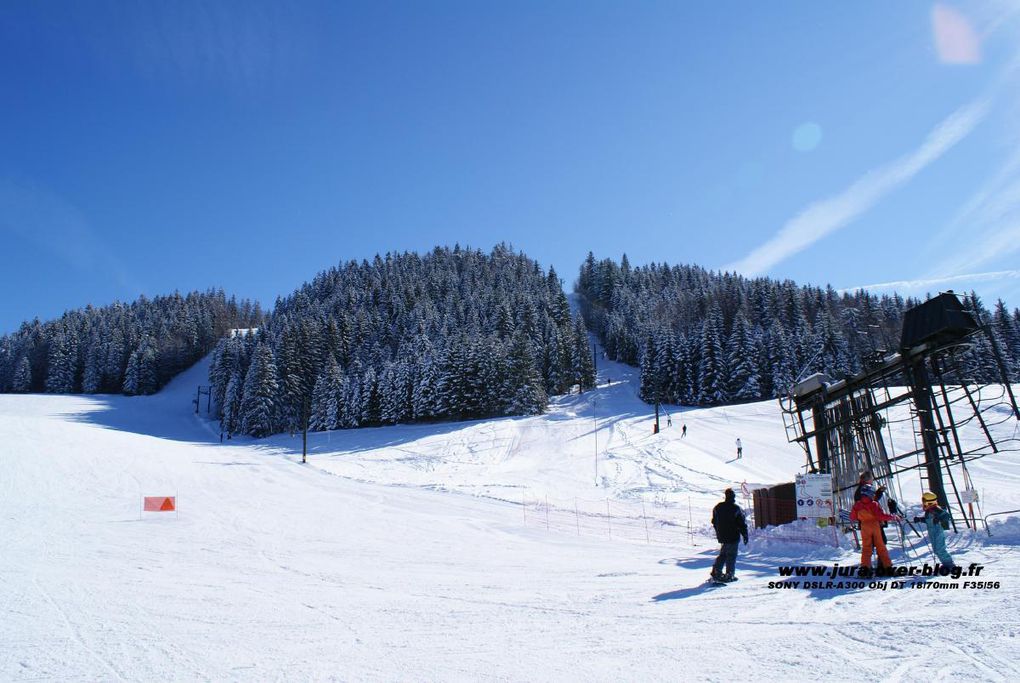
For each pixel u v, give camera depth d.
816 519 13.09
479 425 62.00
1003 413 36.12
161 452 45.28
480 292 139.25
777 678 5.38
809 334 79.19
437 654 6.76
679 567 11.84
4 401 99.94
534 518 21.55
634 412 67.38
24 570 12.58
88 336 124.75
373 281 145.00
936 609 7.10
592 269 172.38
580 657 6.39
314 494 28.88
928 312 13.56
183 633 7.96
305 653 6.99
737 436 45.38
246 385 80.62
